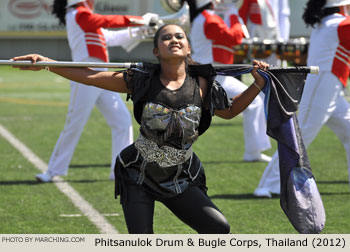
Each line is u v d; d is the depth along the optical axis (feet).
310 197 27.68
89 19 45.91
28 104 99.45
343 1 41.70
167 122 25.25
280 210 40.86
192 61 26.05
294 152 27.71
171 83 25.58
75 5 47.21
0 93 115.96
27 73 166.91
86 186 47.37
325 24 41.88
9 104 99.25
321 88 41.96
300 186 27.73
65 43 186.19
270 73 27.22
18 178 49.83
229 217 39.09
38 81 142.92
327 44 41.78
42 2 182.70
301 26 119.14
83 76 26.32
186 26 53.98
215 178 50.29
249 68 27.20
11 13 182.80
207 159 58.39
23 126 76.89
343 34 41.14
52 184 47.98
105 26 45.85
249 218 38.88
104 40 47.34
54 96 111.45
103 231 36.04
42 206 41.52
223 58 52.95
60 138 49.03
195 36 53.31
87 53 46.60
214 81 26.45
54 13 48.06
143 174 25.88
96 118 86.17
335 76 41.78
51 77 155.02
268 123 27.53
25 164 55.21
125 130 48.26
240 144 66.54
